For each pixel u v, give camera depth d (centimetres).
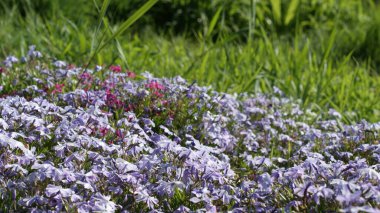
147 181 314
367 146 380
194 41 880
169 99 451
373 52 894
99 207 272
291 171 307
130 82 469
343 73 660
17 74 489
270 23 938
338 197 258
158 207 312
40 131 336
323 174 311
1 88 446
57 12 841
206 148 340
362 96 624
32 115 359
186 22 938
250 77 605
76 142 329
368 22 1004
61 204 275
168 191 301
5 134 310
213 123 428
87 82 475
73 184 295
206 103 456
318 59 736
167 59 645
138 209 305
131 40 816
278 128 482
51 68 531
